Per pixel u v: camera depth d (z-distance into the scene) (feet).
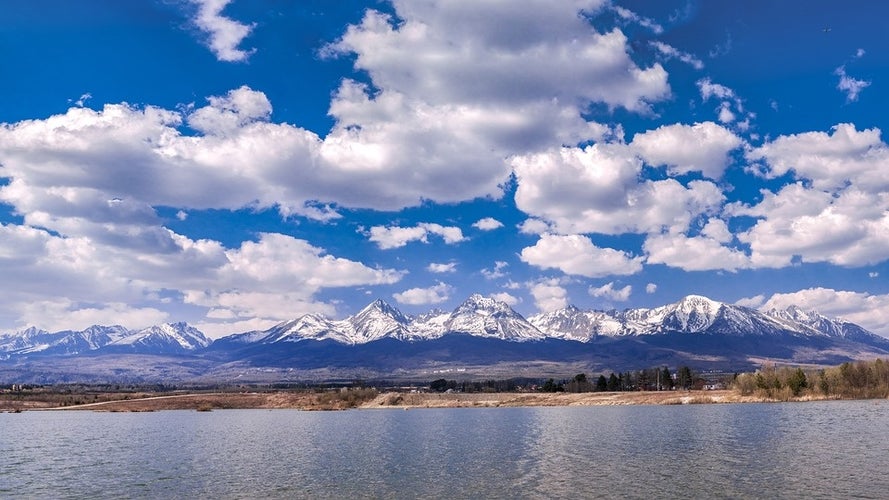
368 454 437.99
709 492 280.92
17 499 294.66
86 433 643.45
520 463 377.71
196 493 303.68
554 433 556.92
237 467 382.83
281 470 369.09
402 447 479.41
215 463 401.08
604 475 326.85
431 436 565.94
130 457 434.71
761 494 275.18
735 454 383.65
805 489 282.36
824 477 306.76
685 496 274.77
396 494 294.87
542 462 377.91
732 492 279.90
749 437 466.70
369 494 295.89
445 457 413.39
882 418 590.14
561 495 283.59
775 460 357.20
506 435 554.05
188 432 647.97
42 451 476.13
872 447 398.62
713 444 433.48
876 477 304.91
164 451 469.16
